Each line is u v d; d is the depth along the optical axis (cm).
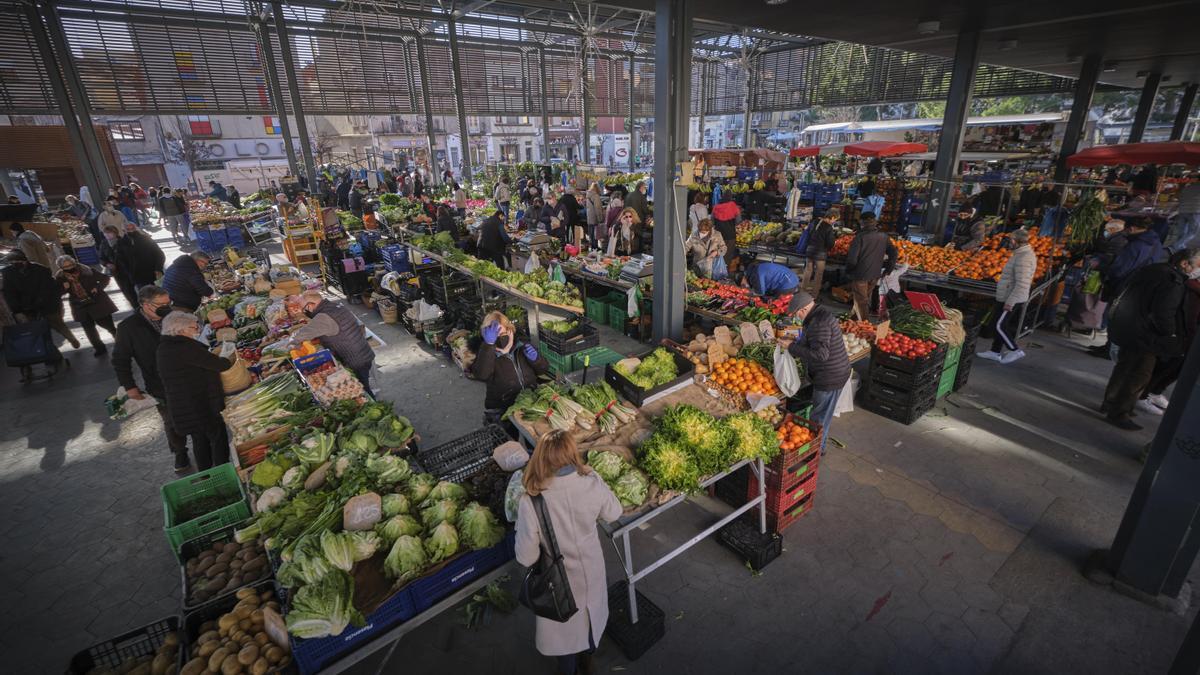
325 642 306
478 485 401
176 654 315
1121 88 2152
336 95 2298
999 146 1922
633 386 467
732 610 393
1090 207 892
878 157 1719
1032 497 504
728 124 3925
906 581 415
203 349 493
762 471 422
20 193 2039
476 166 3375
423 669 358
